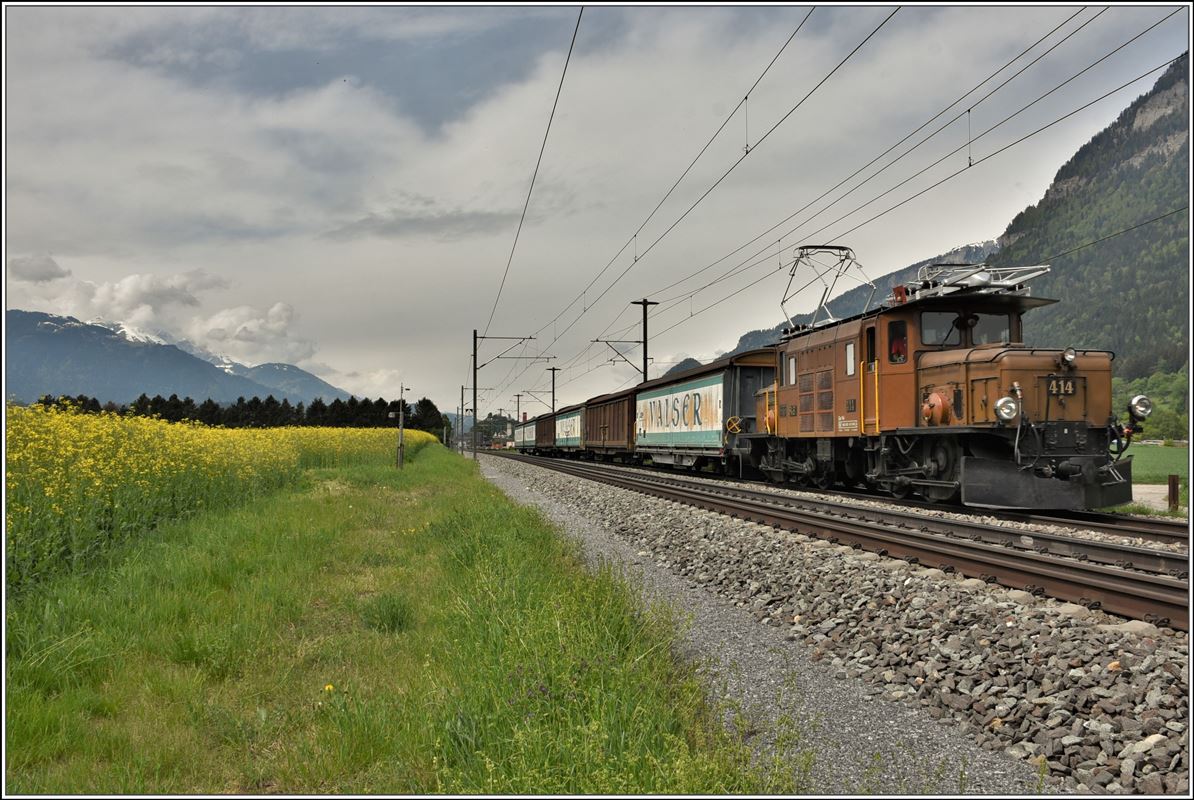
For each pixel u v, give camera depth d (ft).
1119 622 20.25
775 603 26.58
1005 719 15.80
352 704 16.93
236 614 23.72
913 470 48.88
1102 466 40.09
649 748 14.24
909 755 14.82
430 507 54.75
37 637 19.31
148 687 17.99
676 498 55.31
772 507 42.80
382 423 343.46
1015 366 41.09
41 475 28.71
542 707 15.78
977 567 25.72
